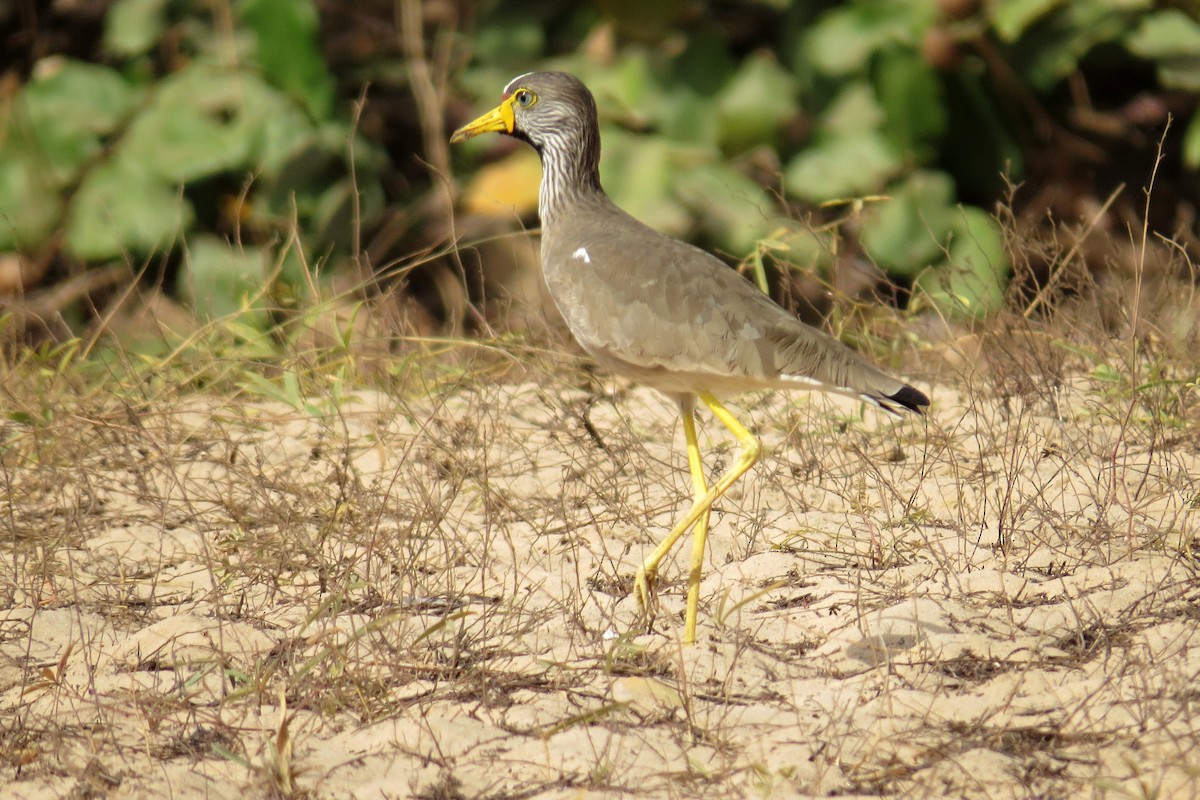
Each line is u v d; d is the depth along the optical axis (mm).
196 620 7977
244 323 12594
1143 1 18422
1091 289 12008
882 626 7531
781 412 11422
